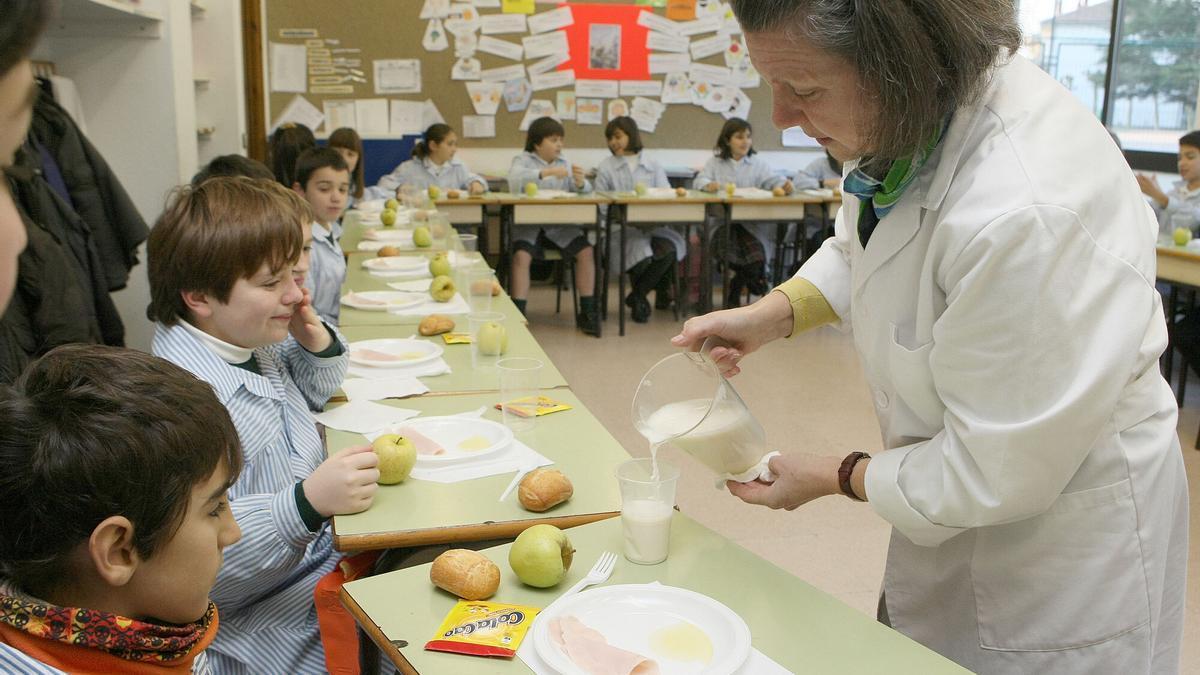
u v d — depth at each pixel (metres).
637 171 7.01
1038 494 1.08
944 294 1.14
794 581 1.25
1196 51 5.81
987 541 1.24
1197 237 4.96
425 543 1.41
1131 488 1.18
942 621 1.33
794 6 0.97
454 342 2.56
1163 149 6.15
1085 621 1.19
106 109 3.91
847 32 0.96
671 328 6.22
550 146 6.67
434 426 1.83
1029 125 1.09
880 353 1.28
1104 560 1.18
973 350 1.06
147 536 0.84
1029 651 1.23
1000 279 1.03
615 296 7.32
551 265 7.36
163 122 3.94
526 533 1.24
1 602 0.77
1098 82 6.64
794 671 1.04
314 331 1.92
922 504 1.14
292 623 1.60
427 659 1.06
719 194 6.39
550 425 1.90
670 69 7.52
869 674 1.04
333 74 6.99
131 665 0.82
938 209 1.13
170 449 0.85
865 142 1.05
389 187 6.58
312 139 4.33
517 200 5.82
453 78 7.19
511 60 7.25
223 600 1.49
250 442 1.64
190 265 1.61
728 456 1.36
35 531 0.79
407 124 7.19
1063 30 6.91
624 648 1.07
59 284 2.47
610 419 4.24
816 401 4.59
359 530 1.40
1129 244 1.08
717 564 1.29
